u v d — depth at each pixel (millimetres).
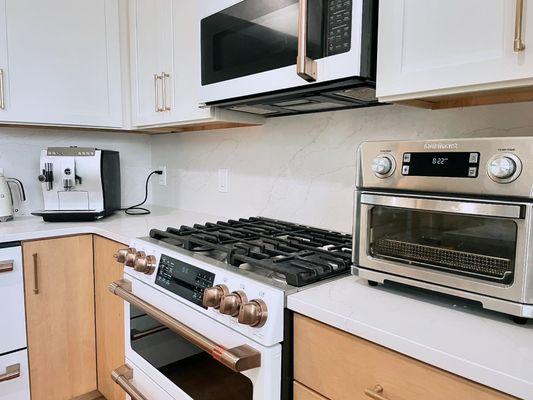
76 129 2178
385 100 982
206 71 1413
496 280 760
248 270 1060
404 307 829
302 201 1599
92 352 1878
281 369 897
